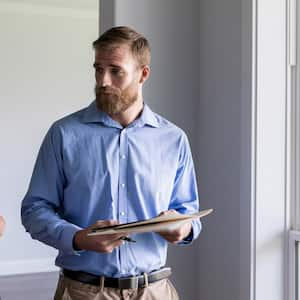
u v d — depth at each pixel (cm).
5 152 567
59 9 576
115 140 165
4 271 570
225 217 240
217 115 246
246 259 223
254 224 221
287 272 224
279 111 223
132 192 165
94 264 159
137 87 164
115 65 156
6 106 565
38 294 481
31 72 572
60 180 163
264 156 222
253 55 220
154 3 250
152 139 171
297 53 223
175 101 255
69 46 586
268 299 223
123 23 245
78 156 162
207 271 254
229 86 237
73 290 162
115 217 162
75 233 150
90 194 161
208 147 253
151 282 167
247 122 222
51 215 158
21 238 577
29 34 569
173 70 254
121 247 161
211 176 251
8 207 570
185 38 257
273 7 222
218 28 245
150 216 166
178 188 179
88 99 595
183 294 258
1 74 561
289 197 226
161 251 170
